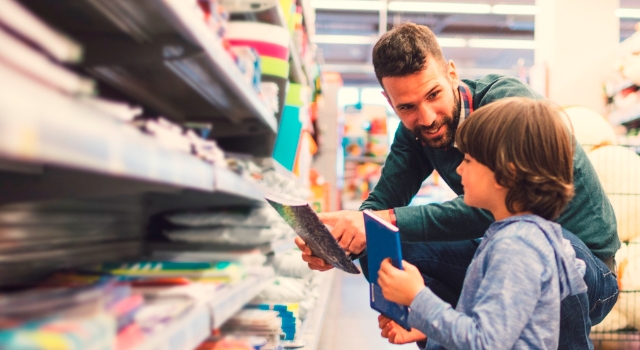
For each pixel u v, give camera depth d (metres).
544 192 1.21
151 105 1.58
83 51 1.02
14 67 0.49
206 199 1.69
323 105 5.73
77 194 0.89
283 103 1.96
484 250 1.21
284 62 1.96
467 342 1.06
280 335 1.75
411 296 1.15
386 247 1.23
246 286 1.21
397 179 2.09
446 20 9.28
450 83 1.72
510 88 1.70
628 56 3.57
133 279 1.04
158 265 1.17
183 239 1.56
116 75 1.25
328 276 4.38
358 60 11.23
